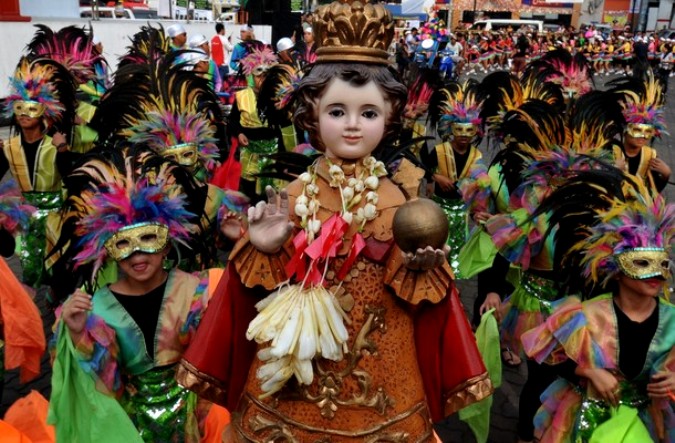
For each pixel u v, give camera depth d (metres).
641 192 2.79
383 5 1.84
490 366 3.34
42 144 5.24
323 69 1.80
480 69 32.41
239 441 1.86
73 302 2.68
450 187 5.55
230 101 11.05
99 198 2.79
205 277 3.00
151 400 2.91
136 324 2.84
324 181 1.86
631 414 2.67
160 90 4.57
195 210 3.55
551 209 3.22
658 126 5.14
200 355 1.90
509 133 4.37
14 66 12.20
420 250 1.66
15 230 4.53
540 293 3.86
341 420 1.76
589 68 7.00
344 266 1.78
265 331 1.69
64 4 15.84
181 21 18.38
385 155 2.01
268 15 19.19
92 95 7.78
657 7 50.56
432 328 1.88
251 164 7.73
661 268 2.64
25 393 4.24
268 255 1.77
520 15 54.31
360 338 1.77
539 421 3.04
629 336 2.77
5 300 3.37
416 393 1.84
